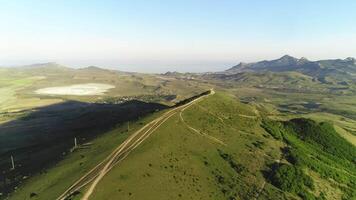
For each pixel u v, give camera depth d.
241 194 90.75
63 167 101.25
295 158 119.94
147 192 81.00
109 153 101.19
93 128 165.25
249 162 109.69
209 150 110.81
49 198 80.88
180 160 99.81
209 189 89.31
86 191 79.12
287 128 155.50
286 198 94.31
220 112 150.62
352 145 154.62
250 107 175.38
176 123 126.12
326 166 124.56
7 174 120.50
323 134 155.62
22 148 160.75
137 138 110.50
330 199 102.75
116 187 81.19
